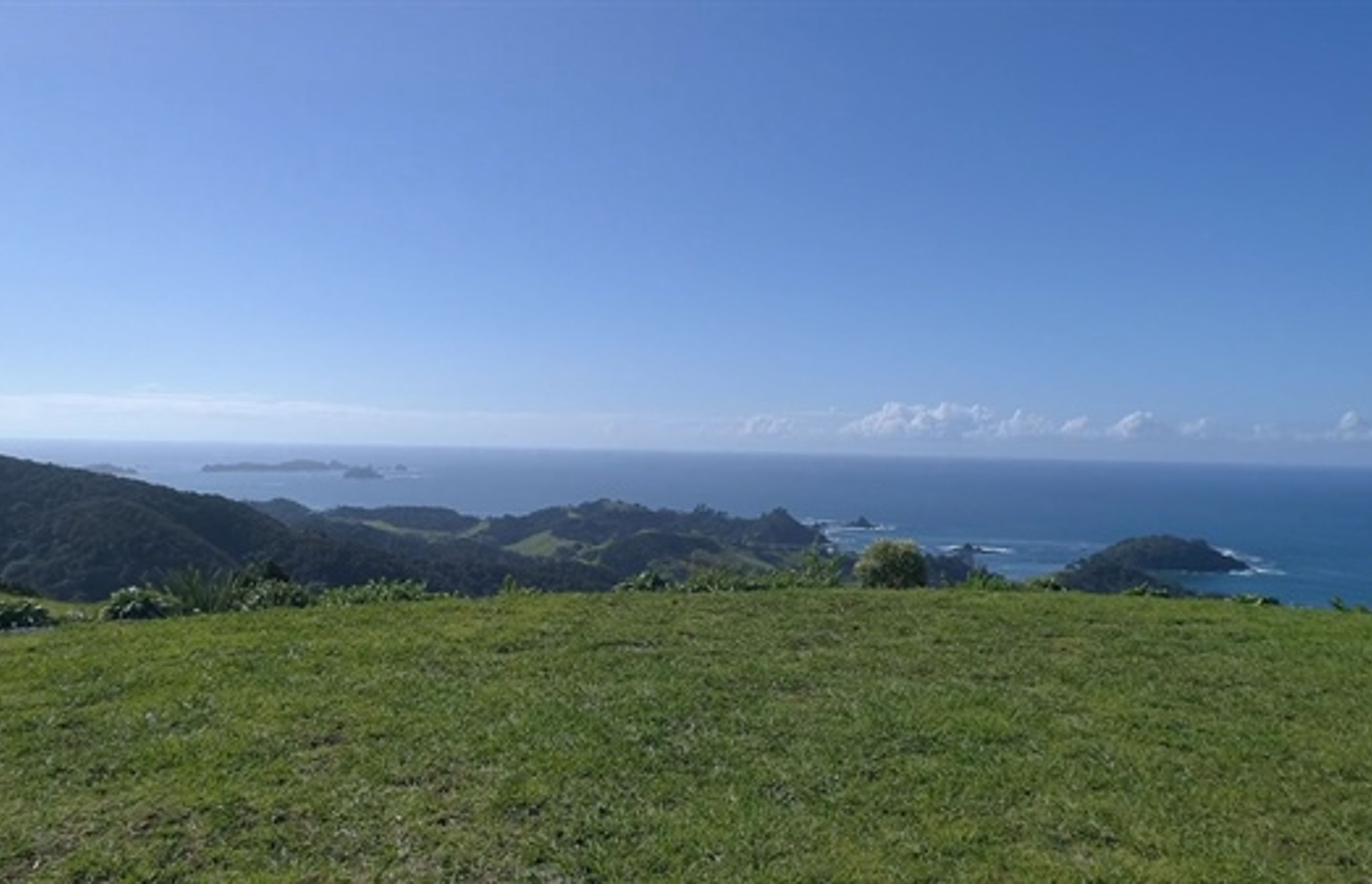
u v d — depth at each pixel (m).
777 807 4.43
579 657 6.87
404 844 4.04
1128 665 6.91
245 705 5.64
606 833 4.16
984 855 4.02
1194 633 7.93
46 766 4.77
